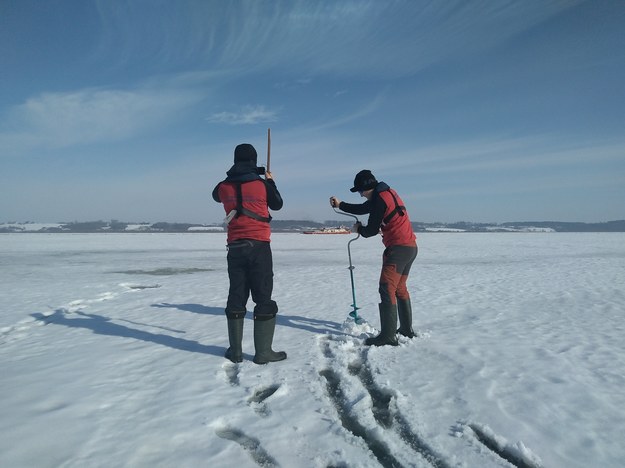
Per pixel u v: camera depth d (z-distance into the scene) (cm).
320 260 1689
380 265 1414
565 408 237
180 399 247
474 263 1484
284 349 355
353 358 336
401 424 223
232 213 306
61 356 346
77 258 1886
